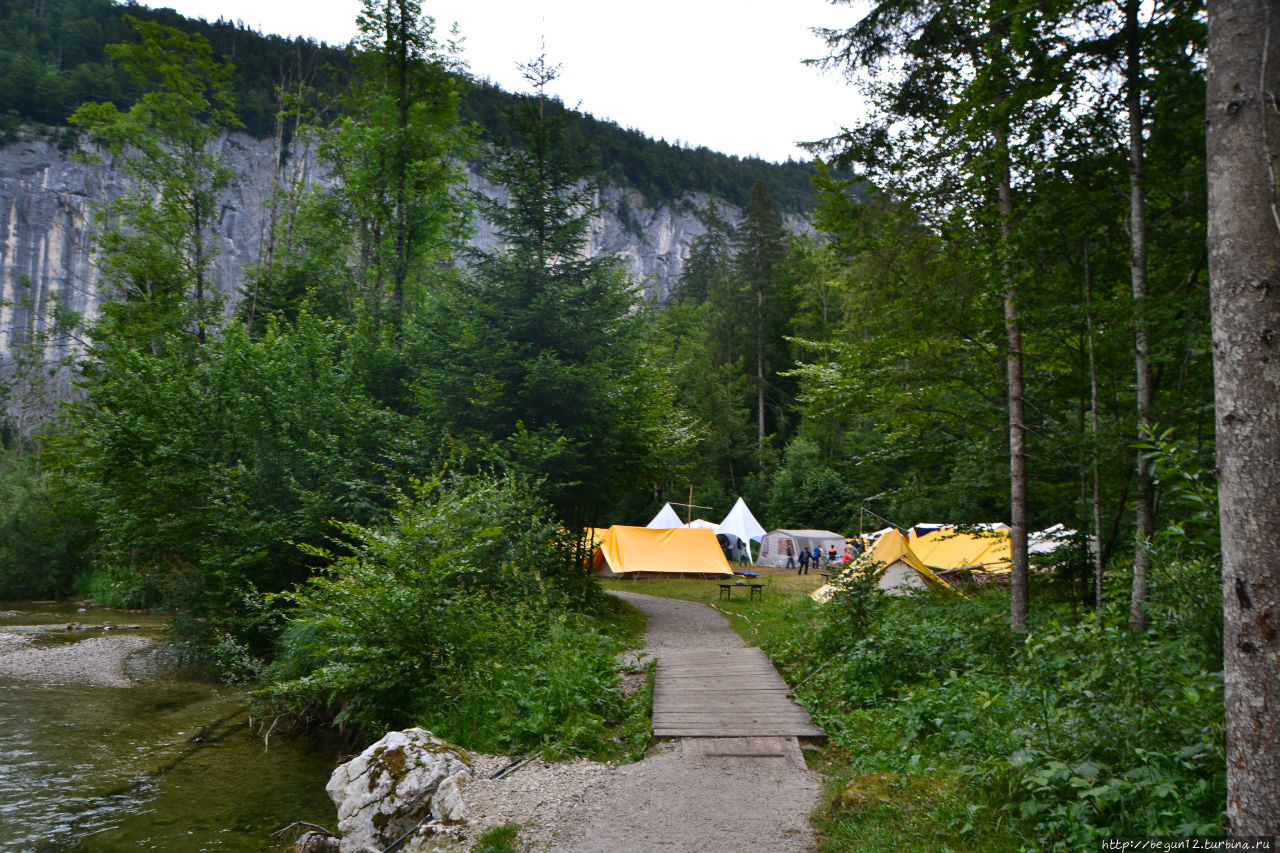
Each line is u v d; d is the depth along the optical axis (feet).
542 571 46.06
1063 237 36.58
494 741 27.04
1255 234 11.97
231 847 24.68
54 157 299.38
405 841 20.81
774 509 148.77
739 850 18.10
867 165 40.98
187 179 95.71
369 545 32.94
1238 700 11.65
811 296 163.94
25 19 331.77
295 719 38.42
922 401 44.75
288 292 92.73
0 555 103.96
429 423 59.21
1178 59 32.19
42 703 43.93
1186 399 31.40
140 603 88.99
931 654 31.89
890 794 19.85
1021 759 17.70
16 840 25.05
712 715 29.35
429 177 88.17
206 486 52.47
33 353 188.85
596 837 19.31
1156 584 21.66
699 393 169.07
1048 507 51.26
